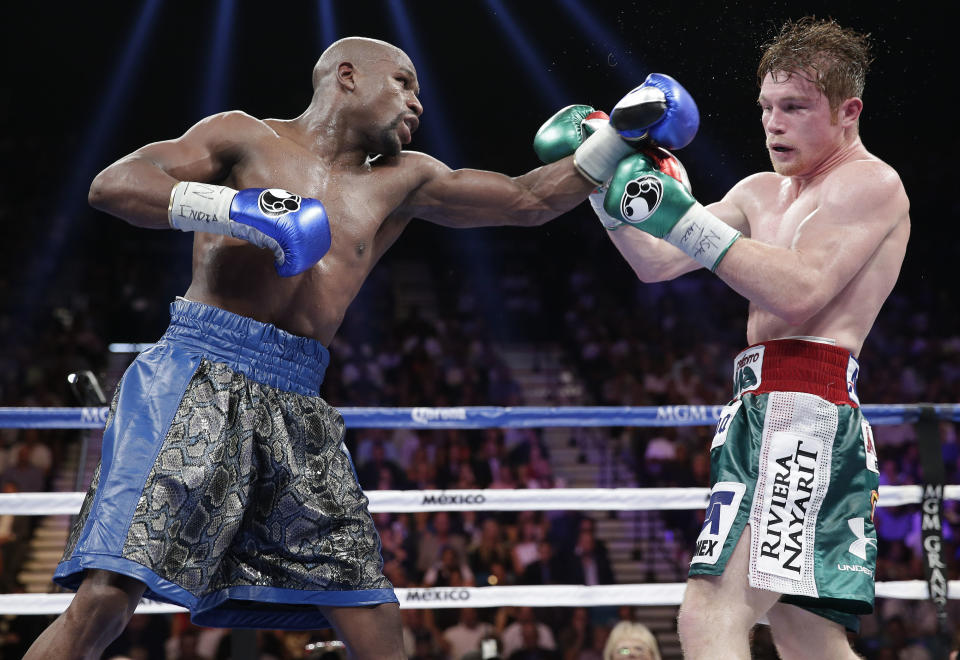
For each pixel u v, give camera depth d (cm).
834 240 200
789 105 210
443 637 595
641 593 308
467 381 1106
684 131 216
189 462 191
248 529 206
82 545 184
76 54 1312
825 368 202
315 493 208
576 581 647
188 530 190
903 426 916
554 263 1509
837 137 213
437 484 790
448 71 1227
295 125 224
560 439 1017
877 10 500
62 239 1408
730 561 192
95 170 1405
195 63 1315
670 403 1052
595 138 225
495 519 743
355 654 212
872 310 209
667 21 303
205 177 210
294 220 186
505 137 1246
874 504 201
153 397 195
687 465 827
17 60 1313
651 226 208
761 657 365
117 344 1232
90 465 901
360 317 1312
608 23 930
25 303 1312
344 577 209
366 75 220
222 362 202
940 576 282
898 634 576
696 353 1190
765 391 203
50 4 1255
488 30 1177
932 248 1305
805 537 192
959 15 859
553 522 723
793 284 196
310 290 212
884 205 203
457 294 1477
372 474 788
